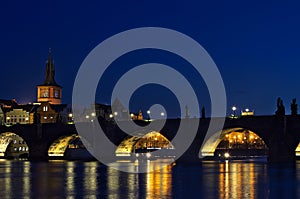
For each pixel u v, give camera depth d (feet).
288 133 470.39
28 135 617.21
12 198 209.97
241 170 368.27
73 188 246.88
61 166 453.17
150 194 220.64
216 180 285.23
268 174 325.01
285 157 470.80
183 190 235.20
